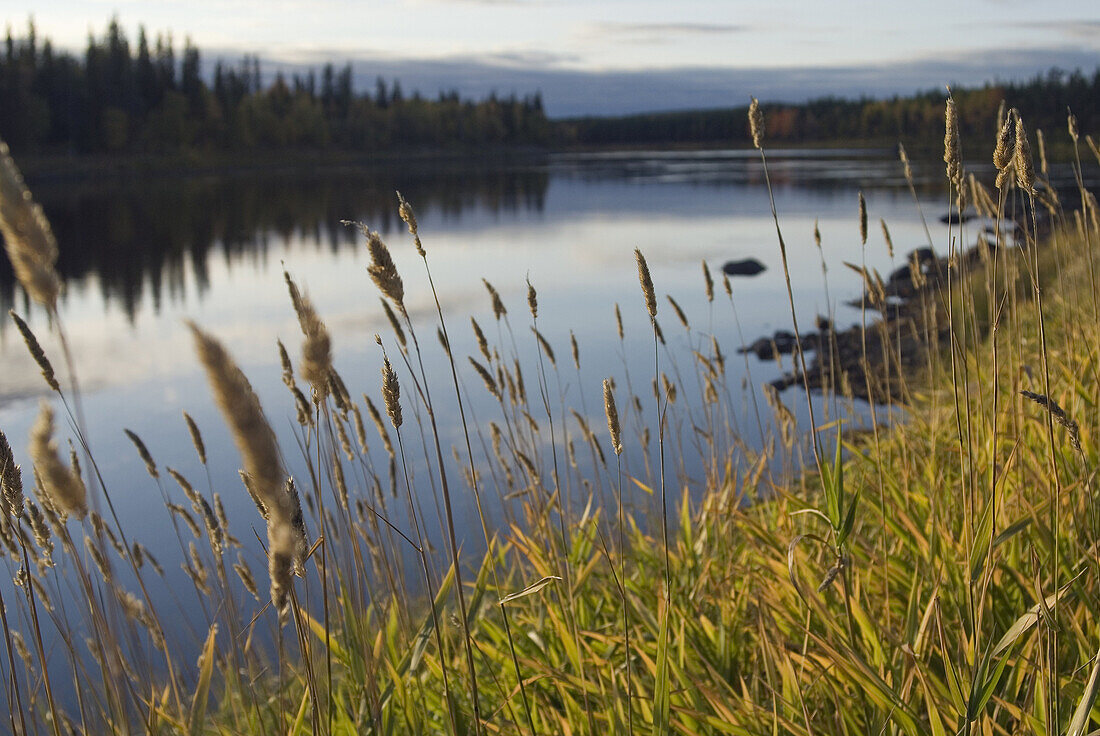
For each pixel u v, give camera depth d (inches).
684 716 111.8
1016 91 4335.6
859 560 138.0
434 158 5753.0
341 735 115.0
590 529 178.7
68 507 54.7
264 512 82.0
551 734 117.8
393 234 1674.5
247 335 793.6
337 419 148.8
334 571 128.6
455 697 128.7
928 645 109.7
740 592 142.9
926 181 2807.6
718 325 755.4
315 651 127.3
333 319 837.2
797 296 917.2
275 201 2471.7
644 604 148.6
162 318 900.6
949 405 207.2
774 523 169.2
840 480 97.1
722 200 2313.0
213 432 489.4
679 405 390.3
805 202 2164.1
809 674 112.1
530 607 161.0
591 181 3319.4
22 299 979.3
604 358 594.6
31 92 3585.1
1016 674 99.6
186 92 4274.1
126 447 459.5
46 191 2726.4
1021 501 126.6
